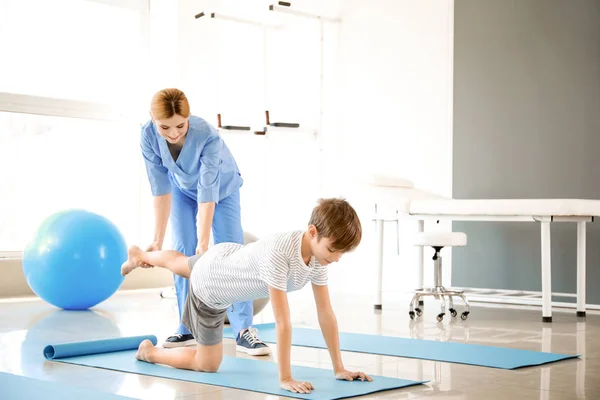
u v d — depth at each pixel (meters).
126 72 7.63
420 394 2.69
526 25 6.19
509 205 5.12
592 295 5.82
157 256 3.20
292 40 7.70
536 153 6.14
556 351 3.73
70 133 7.27
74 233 5.41
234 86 7.91
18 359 3.41
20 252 6.96
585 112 5.89
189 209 3.80
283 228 7.73
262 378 2.95
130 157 7.61
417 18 6.85
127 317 5.15
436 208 5.44
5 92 6.79
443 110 6.67
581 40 5.90
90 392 2.67
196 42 7.62
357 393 2.66
